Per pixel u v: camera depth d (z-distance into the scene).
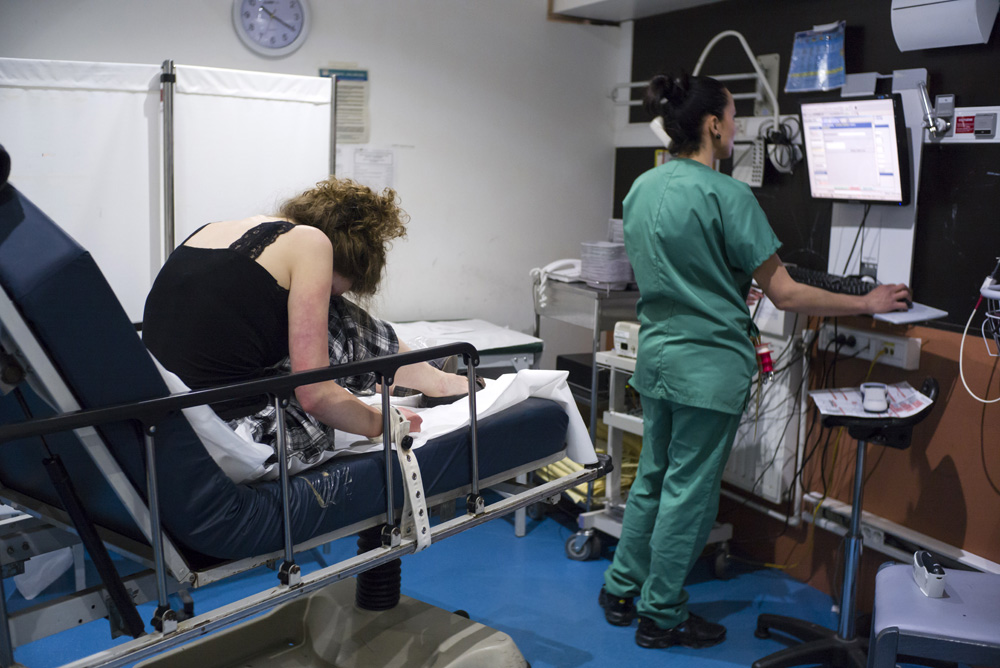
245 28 3.35
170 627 1.37
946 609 1.87
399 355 1.65
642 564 2.75
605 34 4.16
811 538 3.14
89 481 1.46
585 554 3.25
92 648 2.51
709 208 2.38
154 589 1.49
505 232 4.08
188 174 2.88
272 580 2.99
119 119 2.75
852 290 2.63
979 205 2.56
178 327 1.63
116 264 2.82
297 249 1.63
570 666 2.52
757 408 3.12
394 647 2.05
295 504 1.56
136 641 1.34
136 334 1.33
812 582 3.15
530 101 4.03
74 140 2.69
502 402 1.95
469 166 3.93
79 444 1.35
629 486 3.49
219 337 1.61
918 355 2.72
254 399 1.67
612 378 3.20
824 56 2.97
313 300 1.61
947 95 2.61
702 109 2.46
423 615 2.16
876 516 2.91
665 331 2.51
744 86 3.43
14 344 1.27
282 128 3.01
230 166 2.94
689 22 3.73
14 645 1.33
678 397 2.46
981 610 1.88
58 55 3.07
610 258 3.23
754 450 3.20
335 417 1.61
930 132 2.65
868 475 2.94
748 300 3.13
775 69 3.28
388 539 1.68
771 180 3.31
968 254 2.60
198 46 3.29
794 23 3.20
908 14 2.60
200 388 1.60
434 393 2.10
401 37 3.67
